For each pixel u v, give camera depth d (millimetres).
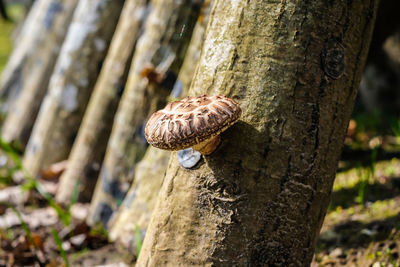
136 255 643
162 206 477
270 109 448
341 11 452
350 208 684
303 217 460
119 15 918
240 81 454
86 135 823
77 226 723
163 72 704
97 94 827
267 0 451
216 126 417
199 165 458
